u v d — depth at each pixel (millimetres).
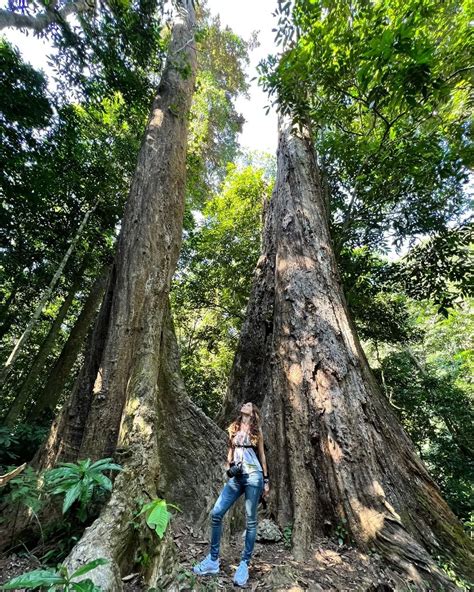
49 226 8984
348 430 4023
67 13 5570
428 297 8391
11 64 6336
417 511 3705
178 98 6730
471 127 6621
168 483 4094
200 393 12477
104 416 3717
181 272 12539
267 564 3078
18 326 11586
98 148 8930
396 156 6574
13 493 2916
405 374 11211
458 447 9836
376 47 4523
